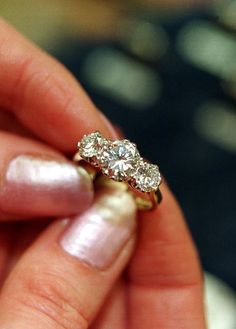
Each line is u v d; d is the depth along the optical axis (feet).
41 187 0.44
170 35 0.95
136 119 0.85
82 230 0.44
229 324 0.67
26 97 0.47
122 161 0.41
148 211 0.47
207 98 0.88
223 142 0.83
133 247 0.47
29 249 0.44
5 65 0.46
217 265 0.72
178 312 0.49
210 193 0.78
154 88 0.89
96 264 0.43
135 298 0.50
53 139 0.47
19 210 0.45
